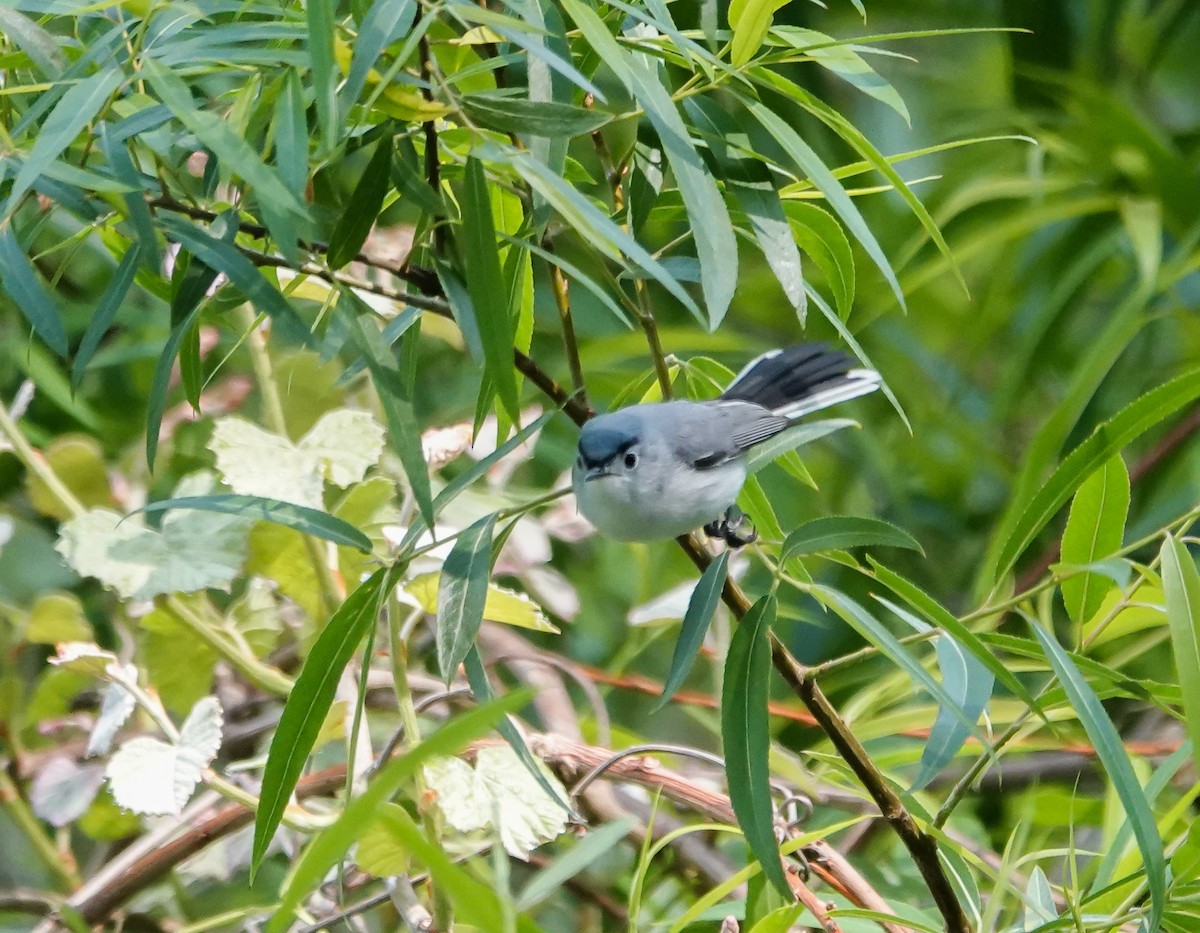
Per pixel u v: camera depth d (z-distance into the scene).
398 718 8.27
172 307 5.02
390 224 9.73
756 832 4.79
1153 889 4.66
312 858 3.48
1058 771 8.88
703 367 6.95
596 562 10.61
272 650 8.08
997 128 11.16
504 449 5.19
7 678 7.56
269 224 4.38
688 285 11.27
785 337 11.61
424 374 10.55
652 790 7.28
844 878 6.25
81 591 9.16
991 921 5.30
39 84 4.87
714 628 8.84
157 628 7.11
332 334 5.70
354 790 6.19
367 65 4.32
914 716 7.52
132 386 9.95
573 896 8.48
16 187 4.25
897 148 11.78
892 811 5.47
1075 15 11.42
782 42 5.79
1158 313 9.66
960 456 11.03
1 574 8.77
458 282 5.16
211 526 6.91
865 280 11.05
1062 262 10.92
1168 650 9.62
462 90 5.22
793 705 9.47
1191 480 10.23
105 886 6.82
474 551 5.21
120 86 4.47
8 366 9.53
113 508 7.59
